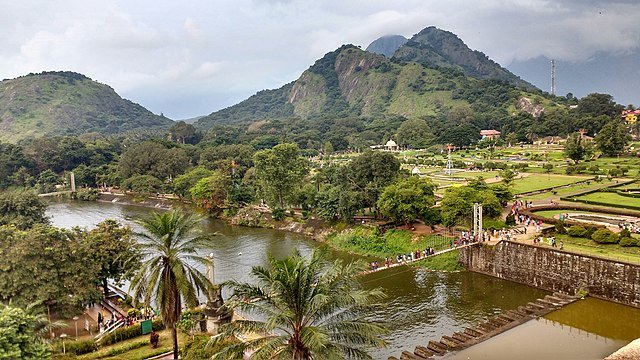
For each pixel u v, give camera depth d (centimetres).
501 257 6912
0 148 19162
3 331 2891
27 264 4828
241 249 9188
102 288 6462
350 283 2961
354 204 9500
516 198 10175
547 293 6319
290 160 11562
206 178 13225
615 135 15988
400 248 8275
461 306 5928
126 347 4494
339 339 2838
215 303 4806
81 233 5797
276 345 2725
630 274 5506
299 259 3034
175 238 3950
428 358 4159
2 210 8962
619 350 3866
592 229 6781
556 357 4134
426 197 8600
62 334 4800
